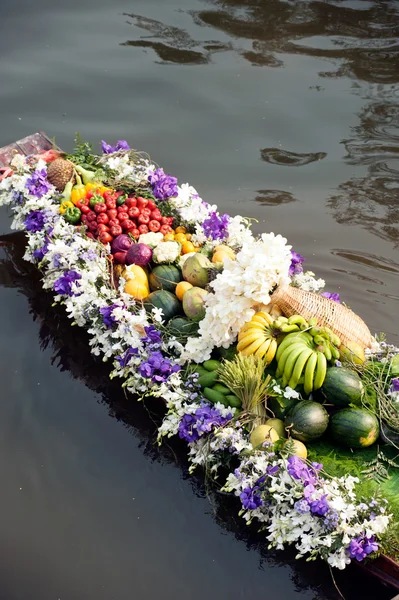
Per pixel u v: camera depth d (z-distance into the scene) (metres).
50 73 7.90
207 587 4.37
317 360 4.50
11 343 5.60
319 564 4.41
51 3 8.97
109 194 5.67
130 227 5.45
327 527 4.09
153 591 4.36
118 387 5.29
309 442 4.46
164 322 5.05
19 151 6.41
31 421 5.12
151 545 4.53
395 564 4.09
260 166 6.93
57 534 4.59
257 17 8.69
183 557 4.48
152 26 8.56
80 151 6.20
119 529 4.60
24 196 5.82
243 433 4.50
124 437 5.02
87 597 4.35
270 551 4.48
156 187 5.64
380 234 6.32
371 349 4.87
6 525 4.63
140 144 7.12
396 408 4.45
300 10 8.80
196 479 4.79
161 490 4.76
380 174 6.83
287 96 7.64
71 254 5.27
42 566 4.47
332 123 7.35
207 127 7.32
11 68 7.95
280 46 8.23
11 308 5.86
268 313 4.77
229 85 7.77
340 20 8.62
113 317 4.98
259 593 4.34
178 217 5.61
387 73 7.89
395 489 4.26
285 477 4.21
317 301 4.80
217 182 6.76
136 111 7.48
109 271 5.29
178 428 4.62
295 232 6.32
